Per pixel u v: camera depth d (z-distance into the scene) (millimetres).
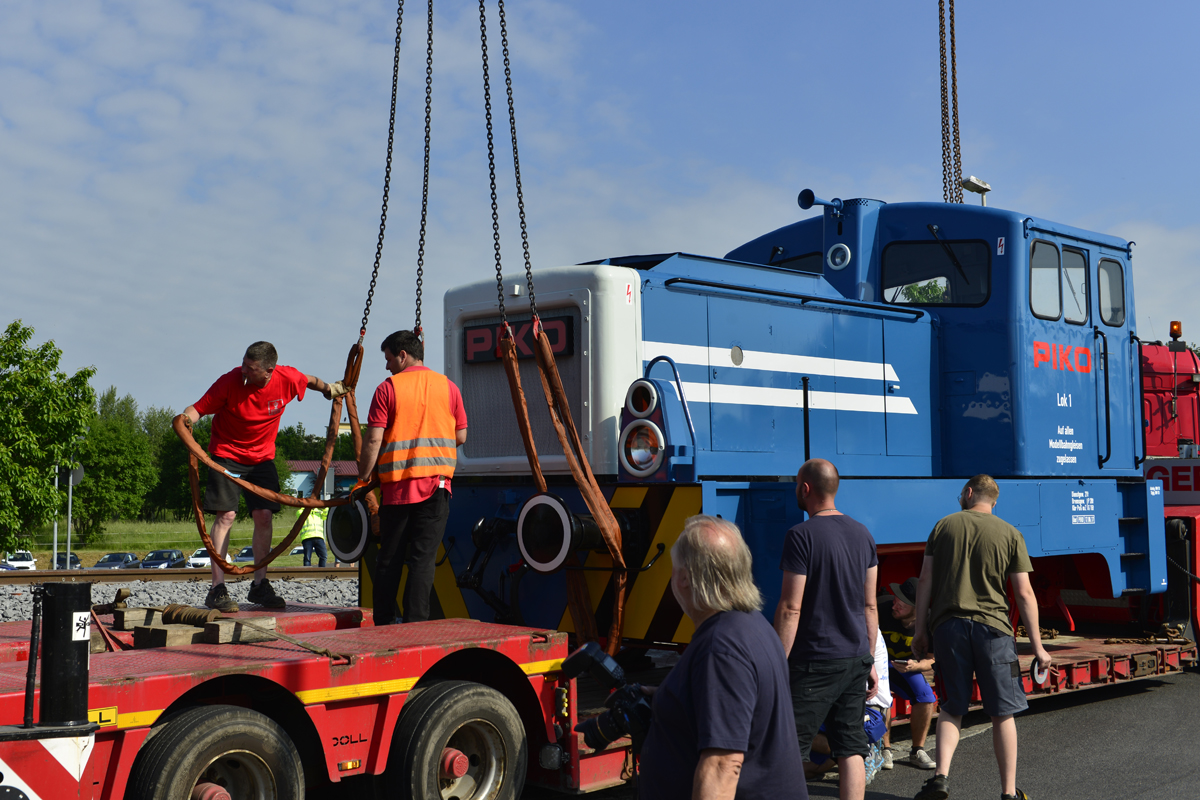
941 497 6777
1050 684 7332
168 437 81812
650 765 2707
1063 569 8672
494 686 4855
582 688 6285
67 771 3342
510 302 6660
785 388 6957
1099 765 6023
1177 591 9047
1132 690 8516
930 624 5312
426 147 5582
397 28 5512
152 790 3494
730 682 2557
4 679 3648
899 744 6625
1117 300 8984
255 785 3844
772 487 5840
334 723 4078
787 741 2652
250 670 3797
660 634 5660
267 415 5469
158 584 13258
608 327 6203
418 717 4277
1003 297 7773
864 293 8016
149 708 3543
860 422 7398
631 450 5852
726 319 6742
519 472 6605
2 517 24734
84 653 3311
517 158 5508
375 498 6215
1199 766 6008
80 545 58250
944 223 7984
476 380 6906
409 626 5004
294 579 14688
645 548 5762
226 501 5332
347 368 5656
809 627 4441
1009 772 5020
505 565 6312
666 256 6680
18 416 25375
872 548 4590
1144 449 9188
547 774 4863
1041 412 7852
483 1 5457
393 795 4230
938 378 8008
